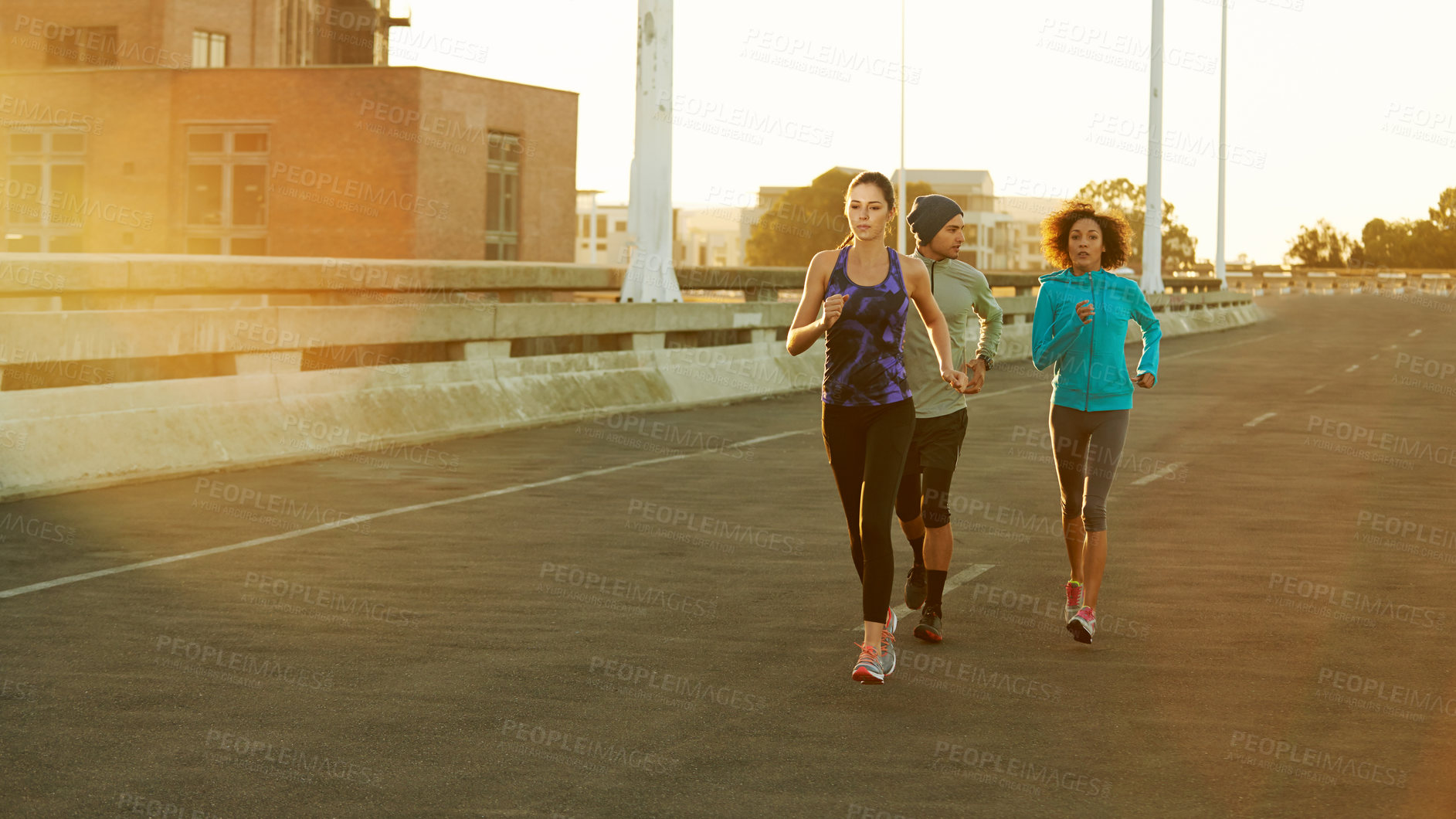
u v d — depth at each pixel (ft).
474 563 29.53
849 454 21.57
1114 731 18.47
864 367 21.03
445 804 15.60
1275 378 85.35
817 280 21.47
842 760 17.21
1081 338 23.70
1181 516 36.24
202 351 42.34
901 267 21.29
